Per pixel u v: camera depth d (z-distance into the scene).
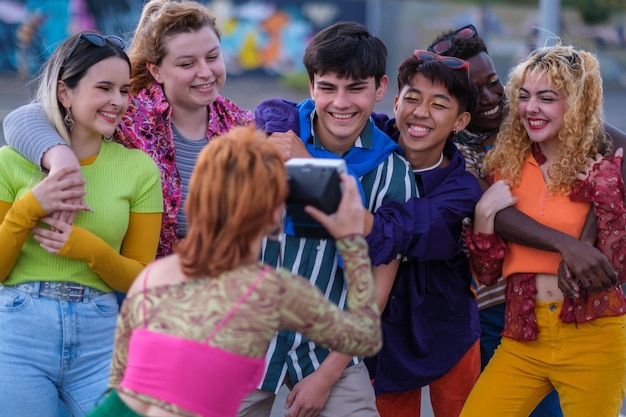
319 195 3.06
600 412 4.32
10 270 3.91
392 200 4.17
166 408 2.86
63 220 3.84
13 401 3.86
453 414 4.75
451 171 4.35
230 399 2.89
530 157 4.46
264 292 2.90
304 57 4.18
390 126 4.64
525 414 4.46
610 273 4.10
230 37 28.47
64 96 3.97
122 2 23.47
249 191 2.84
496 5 31.28
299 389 4.10
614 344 4.28
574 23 31.02
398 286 4.46
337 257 4.14
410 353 4.53
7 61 24.42
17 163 3.97
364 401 4.19
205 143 4.58
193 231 2.92
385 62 4.20
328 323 2.97
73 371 3.98
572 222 4.29
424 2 30.09
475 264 4.48
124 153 4.12
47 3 24.34
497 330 5.10
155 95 4.44
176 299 2.93
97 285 4.00
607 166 4.27
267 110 4.38
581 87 4.25
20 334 3.89
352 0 28.53
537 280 4.37
